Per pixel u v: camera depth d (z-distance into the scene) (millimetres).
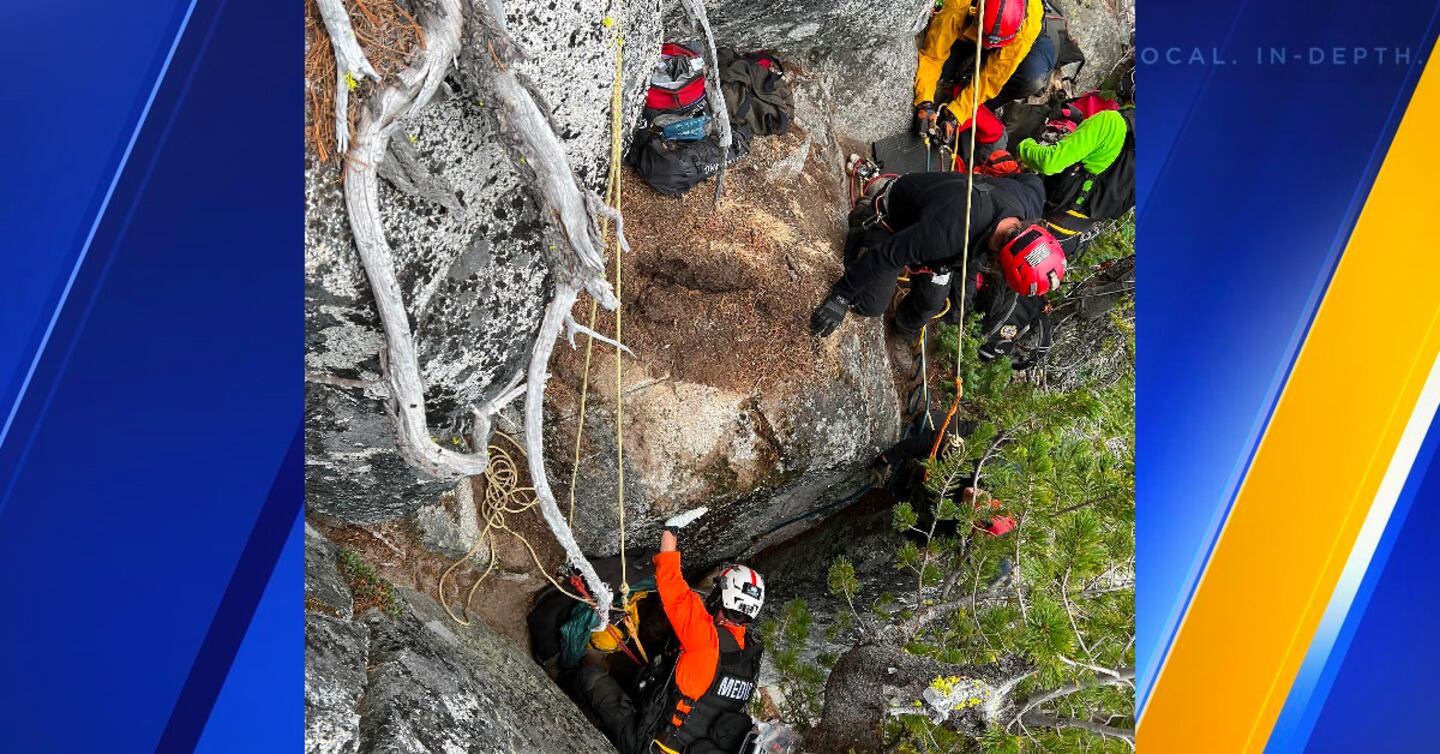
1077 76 5680
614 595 3717
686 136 3373
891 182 3811
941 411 4395
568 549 2592
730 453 3611
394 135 1806
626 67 2307
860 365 3963
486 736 2602
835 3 3705
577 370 3355
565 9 2004
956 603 3613
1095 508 3334
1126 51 6078
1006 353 4695
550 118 1889
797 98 4094
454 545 3350
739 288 3572
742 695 3613
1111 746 3568
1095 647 3459
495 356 2352
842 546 4438
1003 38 4129
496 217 2139
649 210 3467
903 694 3455
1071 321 5250
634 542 3773
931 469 3572
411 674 2596
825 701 3631
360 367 2133
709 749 3533
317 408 2238
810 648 4312
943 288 3965
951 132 4508
